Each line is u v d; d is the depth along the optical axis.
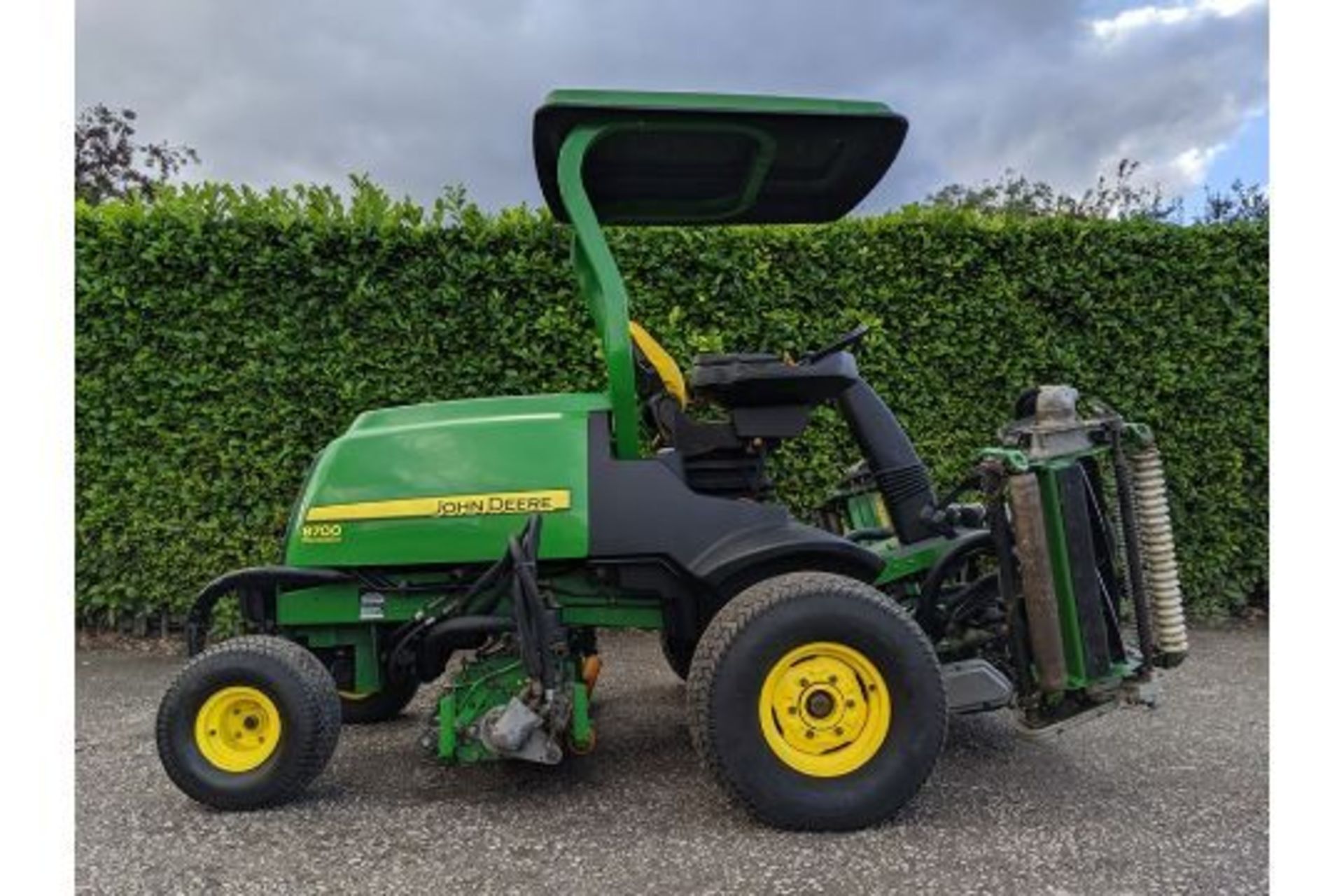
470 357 5.13
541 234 5.12
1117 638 3.06
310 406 5.11
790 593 2.75
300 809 2.96
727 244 5.21
